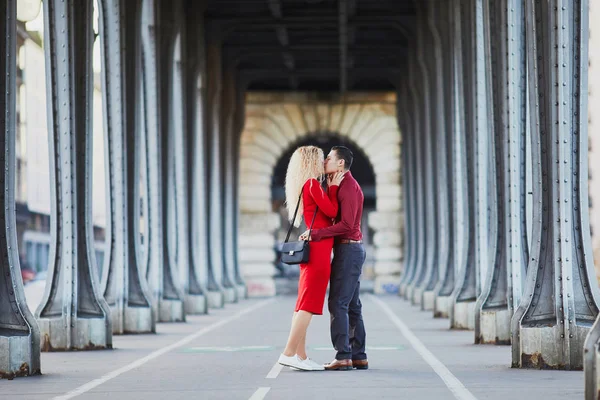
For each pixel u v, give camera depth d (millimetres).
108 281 32062
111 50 31922
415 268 64688
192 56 48688
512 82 26484
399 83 71438
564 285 19547
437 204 50156
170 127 39906
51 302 25719
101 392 16609
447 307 40406
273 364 21203
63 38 25406
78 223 26078
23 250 89062
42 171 88000
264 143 74625
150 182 38906
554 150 19656
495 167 27188
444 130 44031
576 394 15594
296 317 19422
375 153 74375
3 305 19578
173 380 18297
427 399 15117
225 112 64562
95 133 70750
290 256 19234
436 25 45031
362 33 65875
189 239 46594
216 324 37469
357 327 19875
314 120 74438
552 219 19859
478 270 32938
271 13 57188
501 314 26281
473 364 20828
